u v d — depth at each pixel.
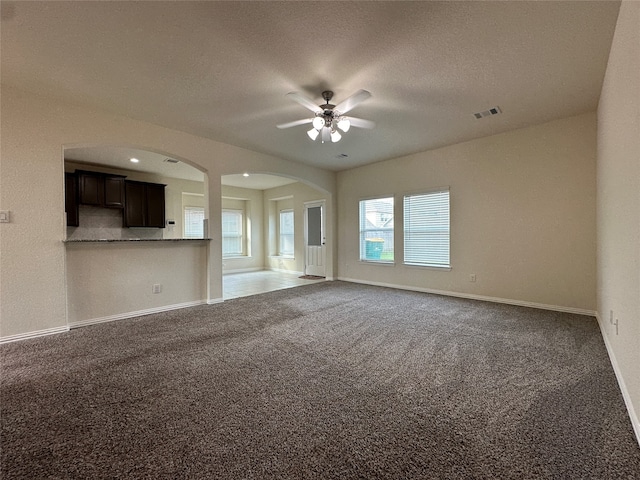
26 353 2.59
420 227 5.34
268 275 7.85
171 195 7.17
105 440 1.50
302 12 1.93
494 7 1.89
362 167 6.23
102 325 3.42
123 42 2.23
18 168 2.94
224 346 2.77
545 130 3.93
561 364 2.34
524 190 4.13
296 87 2.91
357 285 6.05
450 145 4.83
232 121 3.77
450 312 3.91
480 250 4.58
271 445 1.46
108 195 5.97
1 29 2.05
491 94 3.09
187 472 1.29
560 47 2.29
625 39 1.78
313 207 7.68
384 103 3.27
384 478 1.26
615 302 2.25
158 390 1.98
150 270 3.99
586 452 1.39
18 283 2.95
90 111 3.36
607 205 2.66
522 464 1.32
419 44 2.26
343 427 1.60
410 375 2.19
